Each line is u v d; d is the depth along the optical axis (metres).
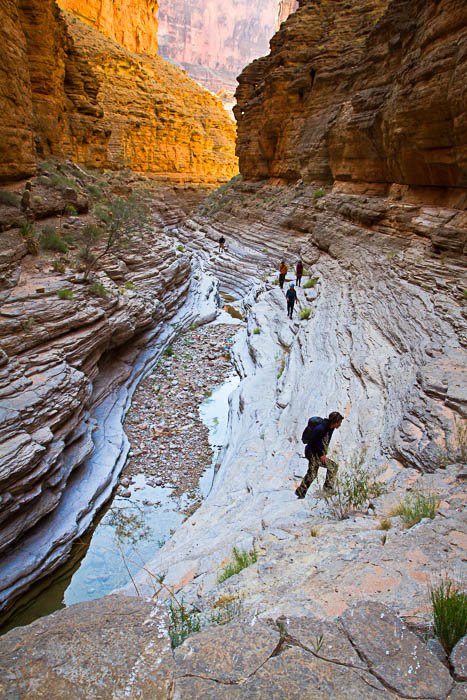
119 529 9.77
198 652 1.97
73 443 10.86
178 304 23.81
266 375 14.63
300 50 36.16
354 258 19.67
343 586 2.87
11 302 12.24
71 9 69.25
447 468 5.31
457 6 13.70
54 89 28.08
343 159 25.31
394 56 20.48
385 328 12.46
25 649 1.83
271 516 5.65
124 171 45.59
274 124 37.22
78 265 16.33
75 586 8.51
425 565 3.03
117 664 1.77
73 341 12.61
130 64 63.81
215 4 187.62
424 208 16.92
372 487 5.39
